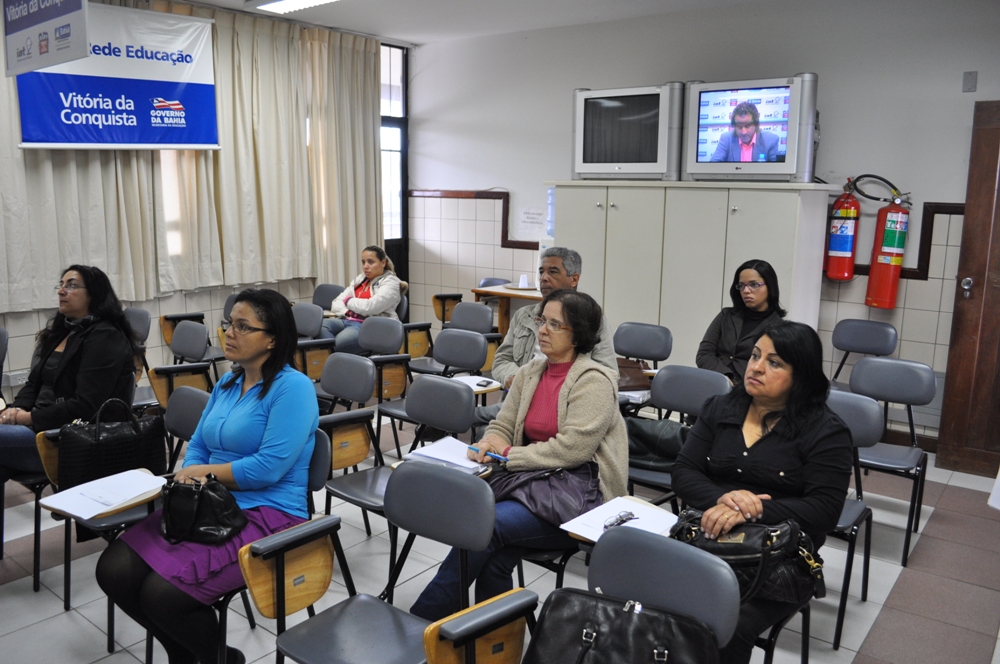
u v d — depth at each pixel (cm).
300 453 240
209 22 541
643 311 530
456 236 713
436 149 715
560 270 340
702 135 501
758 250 476
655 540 174
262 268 613
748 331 400
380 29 638
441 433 427
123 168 519
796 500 205
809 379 212
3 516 313
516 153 662
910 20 470
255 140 591
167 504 215
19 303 471
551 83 633
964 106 460
